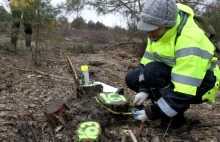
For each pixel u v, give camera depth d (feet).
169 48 9.52
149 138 10.03
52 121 10.36
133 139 9.15
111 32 42.47
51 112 10.24
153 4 9.09
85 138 9.01
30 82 16.56
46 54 24.49
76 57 26.08
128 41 35.27
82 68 12.43
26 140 9.87
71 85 16.15
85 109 10.66
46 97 14.11
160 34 9.43
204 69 9.20
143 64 11.00
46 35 21.33
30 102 13.41
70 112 10.55
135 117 9.93
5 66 19.77
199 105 14.01
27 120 11.22
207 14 32.42
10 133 10.33
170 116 9.35
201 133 10.66
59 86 15.93
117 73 20.81
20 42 25.84
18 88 15.40
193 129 10.96
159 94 10.66
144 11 9.27
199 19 10.06
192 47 9.06
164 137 10.11
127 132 9.61
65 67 20.83
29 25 21.53
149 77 10.21
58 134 10.02
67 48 29.43
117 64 24.14
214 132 10.80
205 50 9.28
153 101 11.19
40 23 20.75
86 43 34.37
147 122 11.09
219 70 10.36
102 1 32.73
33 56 22.20
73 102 11.41
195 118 11.78
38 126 10.73
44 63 21.44
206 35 9.92
